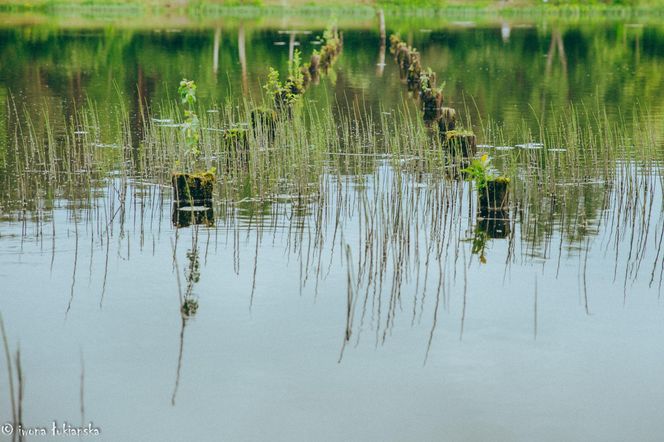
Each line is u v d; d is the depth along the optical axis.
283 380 5.72
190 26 43.59
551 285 7.54
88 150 12.36
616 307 7.04
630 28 44.78
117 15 52.06
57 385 5.62
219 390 5.58
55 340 6.27
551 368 5.93
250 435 5.08
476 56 30.52
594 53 31.89
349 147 13.89
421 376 5.80
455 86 22.62
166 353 6.10
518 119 17.25
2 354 6.03
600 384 5.71
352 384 5.69
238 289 7.35
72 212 9.80
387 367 5.93
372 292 7.33
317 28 43.59
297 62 20.66
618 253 8.46
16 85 21.69
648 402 5.48
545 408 5.40
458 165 11.48
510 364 5.99
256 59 28.97
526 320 6.75
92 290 7.26
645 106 19.08
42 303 6.95
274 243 8.66
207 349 6.17
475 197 10.81
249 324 6.62
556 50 32.88
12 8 53.81
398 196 9.38
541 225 9.47
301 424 5.20
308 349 6.19
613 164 11.95
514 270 7.91
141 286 7.38
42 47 31.64
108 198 10.53
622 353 6.19
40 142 14.11
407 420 5.25
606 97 20.61
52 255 8.15
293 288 7.38
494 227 9.42
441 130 14.77
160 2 58.19
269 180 11.23
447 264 8.08
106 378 5.71
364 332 6.49
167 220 9.52
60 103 18.72
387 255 8.17
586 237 9.01
